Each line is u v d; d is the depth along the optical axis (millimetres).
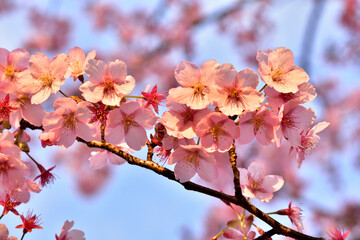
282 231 814
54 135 831
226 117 811
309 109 835
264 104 819
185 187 821
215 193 817
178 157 824
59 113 828
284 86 828
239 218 858
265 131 823
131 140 828
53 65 833
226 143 816
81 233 896
